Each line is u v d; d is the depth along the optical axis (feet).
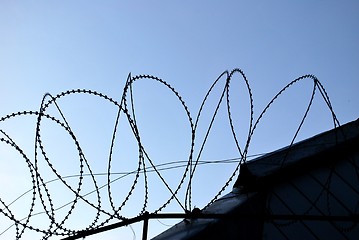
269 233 18.52
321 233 20.18
